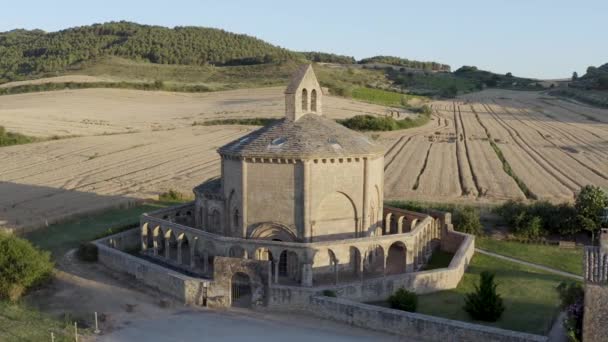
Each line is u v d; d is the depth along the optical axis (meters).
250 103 167.00
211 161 103.00
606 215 48.81
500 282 47.66
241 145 49.75
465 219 62.31
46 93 185.88
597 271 32.03
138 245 58.59
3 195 79.00
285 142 48.25
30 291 45.03
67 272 49.59
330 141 48.75
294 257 47.34
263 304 41.69
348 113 152.38
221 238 46.16
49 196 78.44
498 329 34.81
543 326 38.31
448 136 130.88
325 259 47.41
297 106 51.12
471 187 81.56
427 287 45.34
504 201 73.56
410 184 84.31
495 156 105.75
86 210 69.94
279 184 47.91
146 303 42.81
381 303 42.75
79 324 38.47
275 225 48.31
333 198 48.91
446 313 41.09
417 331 36.66
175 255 54.44
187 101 178.50
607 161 99.94
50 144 118.44
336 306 39.44
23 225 63.06
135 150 113.56
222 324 38.69
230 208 51.41
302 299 40.78
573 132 136.50
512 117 169.50
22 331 35.81
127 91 191.25
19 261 44.09
